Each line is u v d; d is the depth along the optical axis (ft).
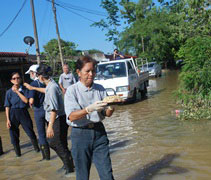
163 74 100.68
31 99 16.93
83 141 10.59
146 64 60.75
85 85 10.78
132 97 38.04
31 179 15.21
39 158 18.74
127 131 22.88
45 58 86.69
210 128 20.74
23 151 20.93
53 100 14.24
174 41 114.93
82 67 10.52
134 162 15.81
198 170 13.91
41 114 17.39
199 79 26.40
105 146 10.85
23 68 59.82
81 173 10.85
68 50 119.75
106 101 9.80
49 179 14.89
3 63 52.08
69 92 10.67
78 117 10.07
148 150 17.51
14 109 19.34
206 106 25.66
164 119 25.43
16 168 17.26
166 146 17.84
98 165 10.73
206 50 26.50
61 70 82.84
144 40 128.26
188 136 19.38
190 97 26.71
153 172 14.16
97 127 10.73
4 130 29.63
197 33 32.83
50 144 14.82
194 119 24.02
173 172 13.93
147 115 28.32
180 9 36.19
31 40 39.73
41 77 15.02
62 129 14.73
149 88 55.77
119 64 38.70
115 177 14.10
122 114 30.68
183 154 16.21
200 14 32.40
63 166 16.03
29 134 19.93
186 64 27.63
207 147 16.89
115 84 36.32
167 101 35.58
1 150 20.79
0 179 15.70
